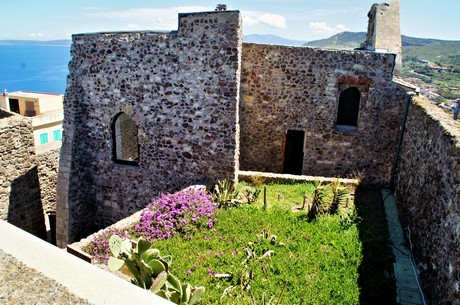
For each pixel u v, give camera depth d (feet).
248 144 40.06
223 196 29.84
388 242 25.43
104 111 35.04
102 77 34.30
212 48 30.58
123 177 36.06
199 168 33.65
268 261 22.11
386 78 36.17
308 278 20.54
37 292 7.29
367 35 45.55
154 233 25.13
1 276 7.70
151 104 33.47
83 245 23.54
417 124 28.99
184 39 31.12
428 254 20.54
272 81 37.68
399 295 19.92
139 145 34.88
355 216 28.12
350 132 38.04
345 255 23.20
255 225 26.48
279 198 32.12
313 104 37.76
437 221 19.88
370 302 18.95
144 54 32.55
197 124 32.65
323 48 36.11
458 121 23.54
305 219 27.63
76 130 35.40
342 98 39.45
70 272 7.89
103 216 37.76
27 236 9.17
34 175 37.70
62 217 35.58
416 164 27.09
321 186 31.73
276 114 38.60
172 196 29.04
